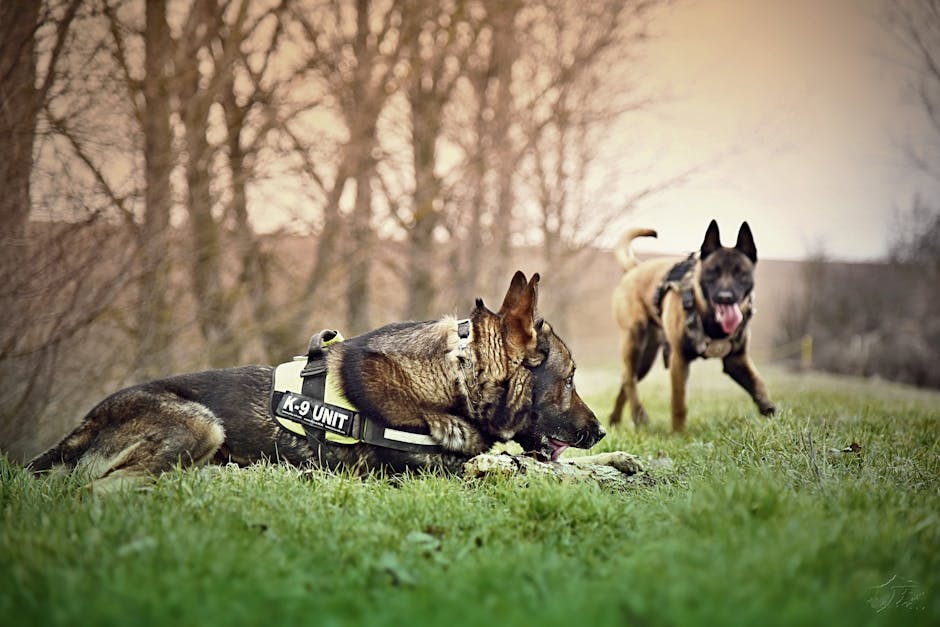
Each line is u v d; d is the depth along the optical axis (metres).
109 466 5.23
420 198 15.79
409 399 5.44
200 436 5.32
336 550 3.60
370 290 16.17
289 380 5.49
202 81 12.24
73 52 8.98
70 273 8.91
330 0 12.99
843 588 2.93
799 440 6.09
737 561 3.08
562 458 6.13
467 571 3.28
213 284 12.38
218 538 3.50
